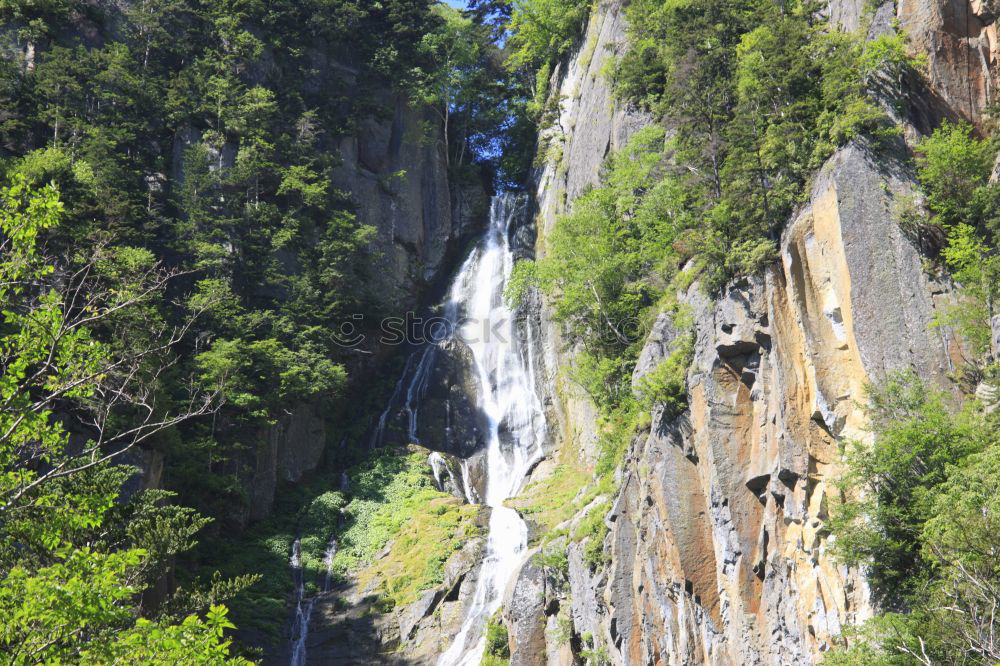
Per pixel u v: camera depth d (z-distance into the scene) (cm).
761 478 3312
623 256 5031
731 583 3312
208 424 5741
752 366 3459
